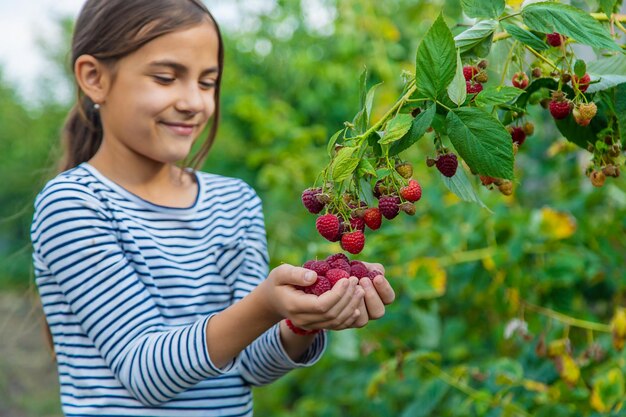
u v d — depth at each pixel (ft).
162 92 5.03
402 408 9.78
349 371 10.34
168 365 4.42
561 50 4.33
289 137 11.69
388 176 3.80
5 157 29.37
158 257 5.21
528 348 7.19
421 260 7.80
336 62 13.26
